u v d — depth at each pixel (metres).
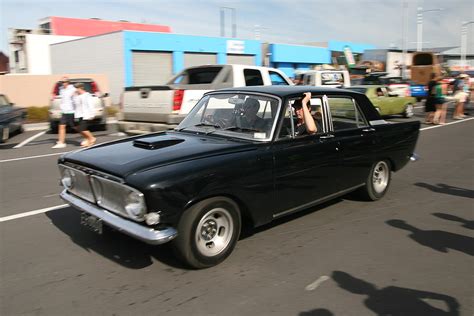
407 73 37.62
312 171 4.89
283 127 4.66
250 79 10.21
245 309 3.32
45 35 36.88
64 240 4.71
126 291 3.60
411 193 6.69
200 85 9.60
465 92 18.22
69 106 11.32
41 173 8.20
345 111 5.55
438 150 10.73
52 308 3.34
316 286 3.69
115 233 4.89
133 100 9.35
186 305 3.38
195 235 3.85
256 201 4.30
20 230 5.04
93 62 28.62
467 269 4.03
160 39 27.64
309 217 5.48
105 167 3.90
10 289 3.64
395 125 6.24
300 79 20.12
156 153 4.12
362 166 5.69
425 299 3.48
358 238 4.79
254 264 4.11
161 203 3.58
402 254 4.37
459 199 6.38
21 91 20.05
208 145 4.35
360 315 3.24
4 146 11.62
